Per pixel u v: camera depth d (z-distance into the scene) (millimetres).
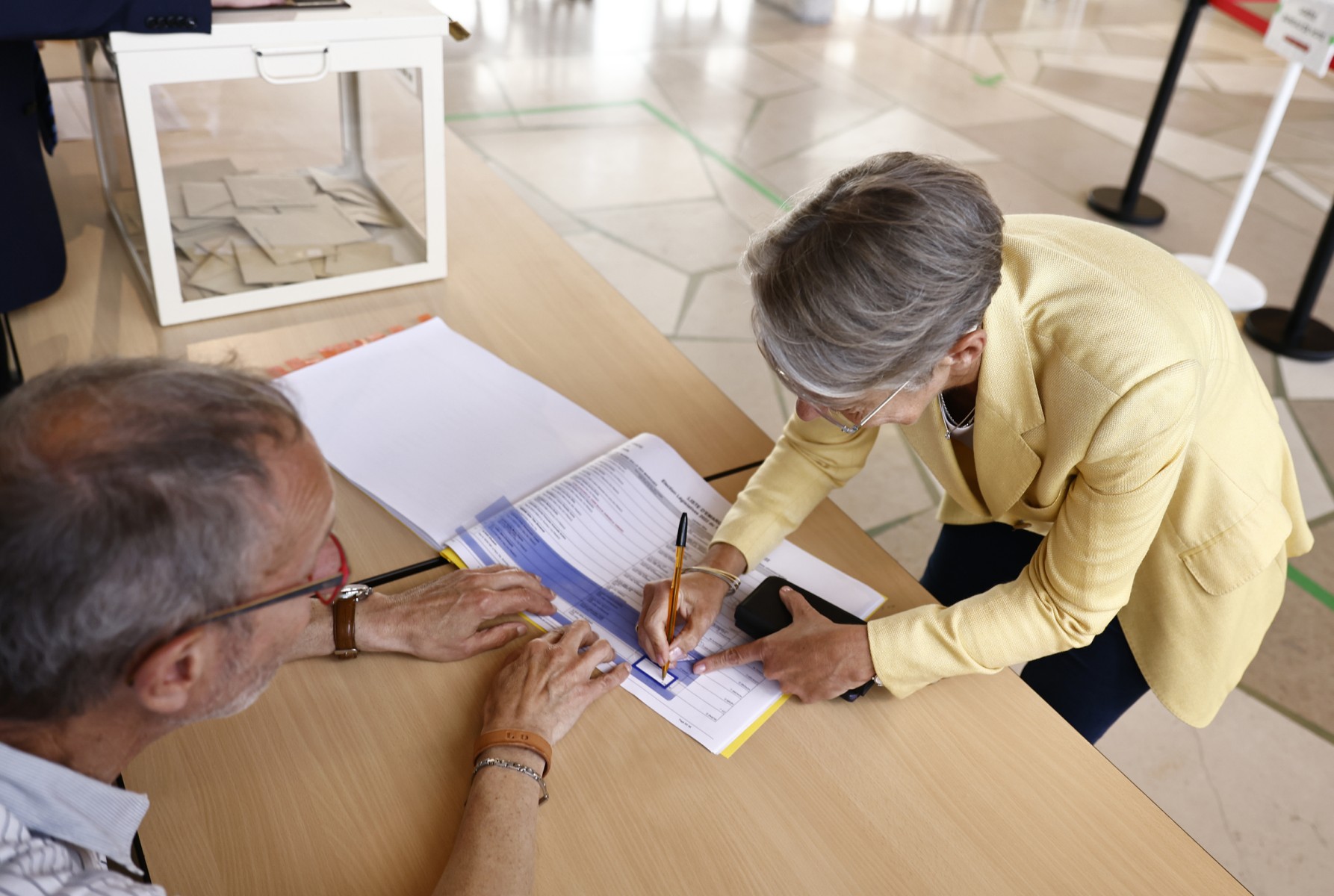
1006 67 5332
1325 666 2148
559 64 4789
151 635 597
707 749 938
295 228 1443
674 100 4523
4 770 620
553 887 810
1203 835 1815
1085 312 916
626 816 870
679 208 3643
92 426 571
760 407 2736
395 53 1345
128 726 673
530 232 1736
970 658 979
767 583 1099
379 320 1463
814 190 828
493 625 1040
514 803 840
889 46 5496
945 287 781
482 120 4145
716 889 821
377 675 974
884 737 969
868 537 1223
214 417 604
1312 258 3047
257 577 633
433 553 1114
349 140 1450
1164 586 1181
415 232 1526
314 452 675
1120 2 6707
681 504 1211
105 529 558
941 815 898
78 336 1354
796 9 5707
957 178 799
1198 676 1216
